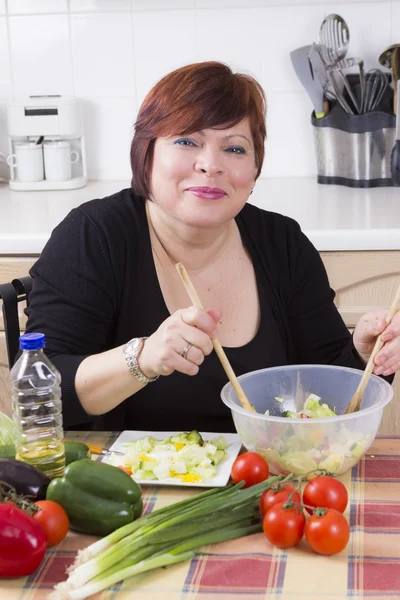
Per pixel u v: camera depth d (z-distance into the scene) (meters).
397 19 2.85
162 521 1.12
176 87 1.47
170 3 2.88
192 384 1.64
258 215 1.79
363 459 1.38
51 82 2.99
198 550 1.12
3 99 3.01
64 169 2.92
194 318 1.30
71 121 2.90
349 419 1.28
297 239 1.80
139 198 1.71
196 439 1.38
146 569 1.06
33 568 1.07
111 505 1.16
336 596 1.01
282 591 1.03
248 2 2.86
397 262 2.29
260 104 1.54
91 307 1.61
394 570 1.06
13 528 1.05
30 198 2.80
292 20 2.87
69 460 1.31
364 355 1.65
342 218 2.37
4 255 2.34
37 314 1.61
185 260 1.65
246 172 1.51
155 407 1.65
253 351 1.67
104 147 3.03
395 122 2.70
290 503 1.12
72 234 1.65
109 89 2.97
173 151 1.49
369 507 1.22
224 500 1.16
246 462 1.25
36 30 2.94
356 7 2.85
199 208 1.50
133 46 2.93
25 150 2.89
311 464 1.29
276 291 1.75
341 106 2.76
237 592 1.03
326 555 1.10
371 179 2.76
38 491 1.19
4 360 2.43
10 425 1.37
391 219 2.34
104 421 1.69
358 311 2.34
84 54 2.95
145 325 1.64
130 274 1.64
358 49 2.88
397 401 2.36
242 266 1.72
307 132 2.96
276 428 1.29
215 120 1.45
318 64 2.69
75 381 1.45
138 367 1.38
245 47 2.90
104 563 1.04
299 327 1.82
